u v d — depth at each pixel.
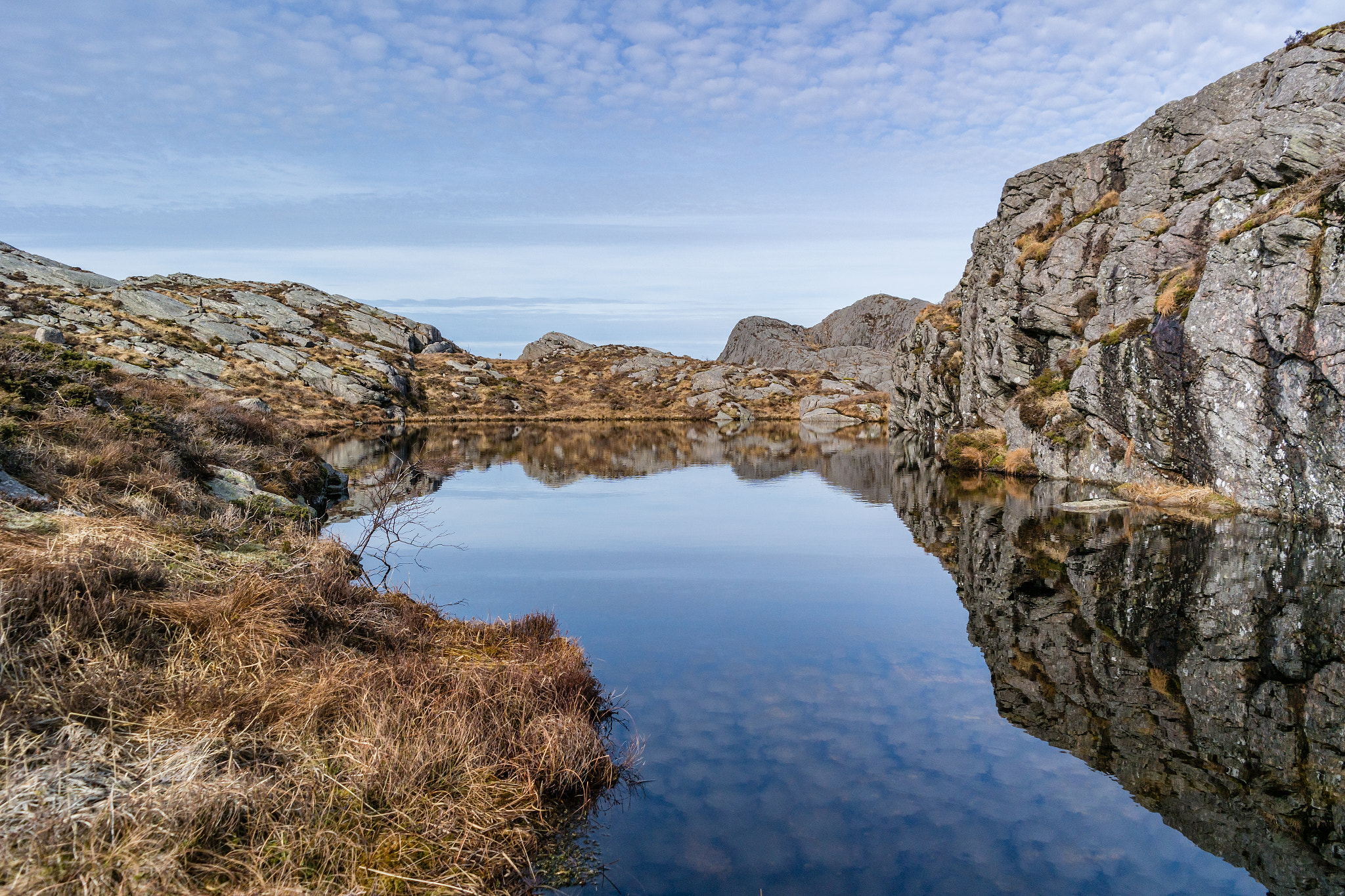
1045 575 15.45
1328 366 18.31
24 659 5.68
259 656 7.11
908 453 46.06
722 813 6.81
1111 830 6.60
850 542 19.67
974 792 7.25
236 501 14.62
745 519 23.45
